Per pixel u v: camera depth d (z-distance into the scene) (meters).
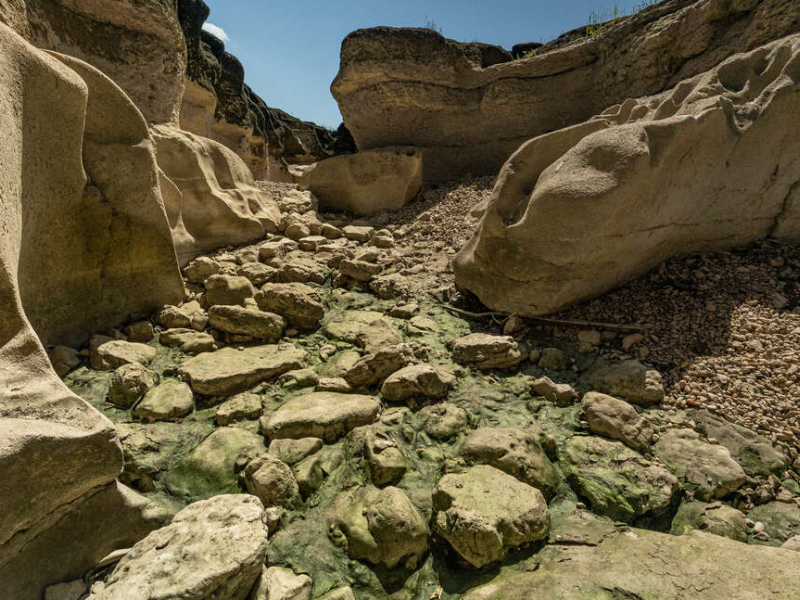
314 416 2.92
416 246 6.46
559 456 2.83
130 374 3.17
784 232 4.51
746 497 2.55
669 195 3.97
